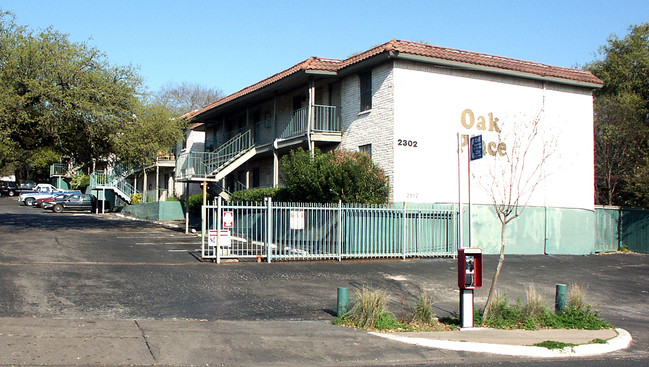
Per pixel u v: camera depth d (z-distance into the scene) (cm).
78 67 2208
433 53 2112
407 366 800
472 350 898
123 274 1367
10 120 2108
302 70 2266
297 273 1524
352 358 816
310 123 2302
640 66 3453
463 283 1026
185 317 1009
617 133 2939
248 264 1630
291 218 1720
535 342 936
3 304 1013
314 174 1945
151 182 4659
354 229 1811
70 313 982
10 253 1598
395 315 1110
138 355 755
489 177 2214
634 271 1944
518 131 2309
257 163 3019
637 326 1181
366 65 2159
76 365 700
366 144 2194
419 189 2086
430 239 1927
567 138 2445
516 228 2205
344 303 1038
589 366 837
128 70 2392
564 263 2044
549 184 2369
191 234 2434
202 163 2711
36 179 7238
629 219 2536
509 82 2317
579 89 2500
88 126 2267
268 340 875
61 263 1469
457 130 2183
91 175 4412
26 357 712
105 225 2873
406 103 2089
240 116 3281
